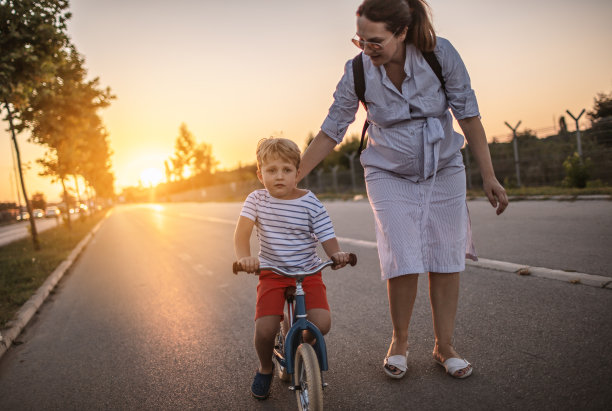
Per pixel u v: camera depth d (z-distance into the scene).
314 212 2.55
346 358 3.13
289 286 2.48
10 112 12.58
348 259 2.37
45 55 9.28
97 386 3.24
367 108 2.62
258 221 2.59
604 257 4.70
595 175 12.50
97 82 15.88
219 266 7.55
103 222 28.66
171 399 2.88
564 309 3.43
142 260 9.31
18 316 5.24
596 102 13.78
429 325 3.51
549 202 10.05
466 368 2.62
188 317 4.72
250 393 2.82
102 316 5.21
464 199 2.71
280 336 2.74
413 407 2.38
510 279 4.38
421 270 2.63
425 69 2.43
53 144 16.42
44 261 9.91
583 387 2.34
